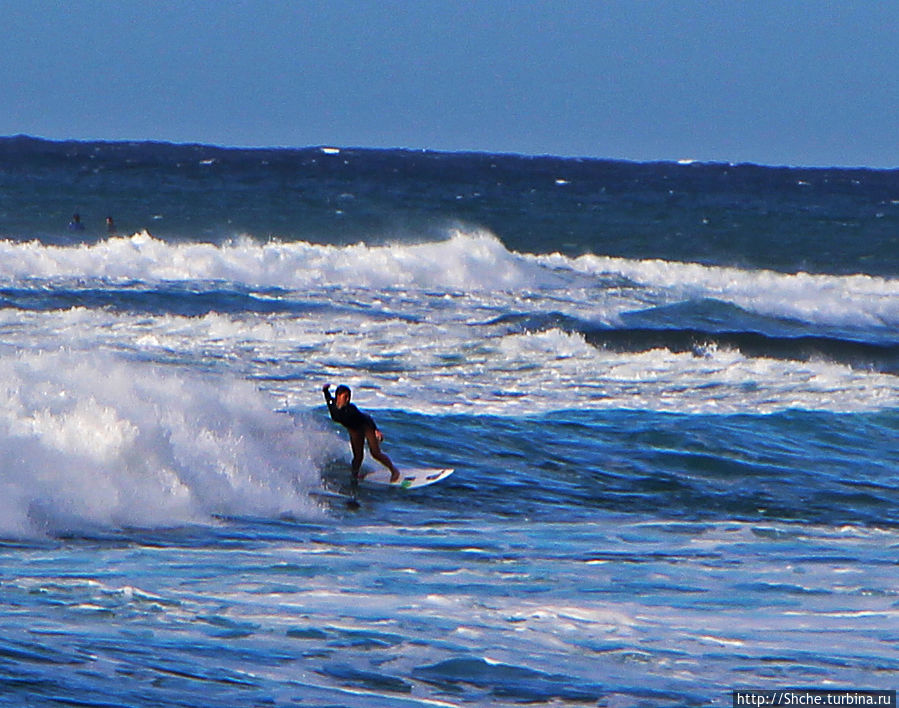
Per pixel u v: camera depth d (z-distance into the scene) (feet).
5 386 166.81
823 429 236.22
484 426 222.69
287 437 195.11
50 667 78.28
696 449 215.92
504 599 114.32
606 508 177.68
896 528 171.01
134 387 186.19
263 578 121.08
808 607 114.83
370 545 145.59
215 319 304.50
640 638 98.43
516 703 78.79
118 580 115.34
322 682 80.94
